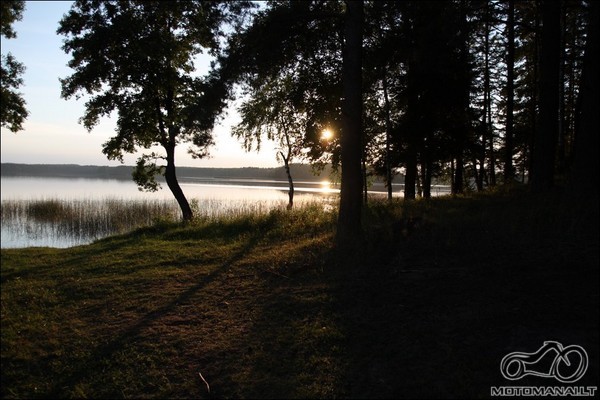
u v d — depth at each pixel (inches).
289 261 329.4
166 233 565.9
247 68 356.8
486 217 355.9
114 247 502.0
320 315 225.1
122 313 272.4
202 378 187.9
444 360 169.9
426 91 654.5
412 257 284.5
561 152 786.8
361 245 321.4
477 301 207.6
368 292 241.6
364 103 814.5
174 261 393.4
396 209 494.0
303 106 662.5
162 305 277.0
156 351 215.6
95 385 195.8
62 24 754.8
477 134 722.8
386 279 254.8
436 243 303.6
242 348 207.6
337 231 358.3
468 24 372.8
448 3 368.2
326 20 373.7
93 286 334.3
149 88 788.0
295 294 259.4
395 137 710.5
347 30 349.4
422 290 230.8
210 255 401.4
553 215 313.9
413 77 643.5
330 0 371.6
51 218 1003.3
